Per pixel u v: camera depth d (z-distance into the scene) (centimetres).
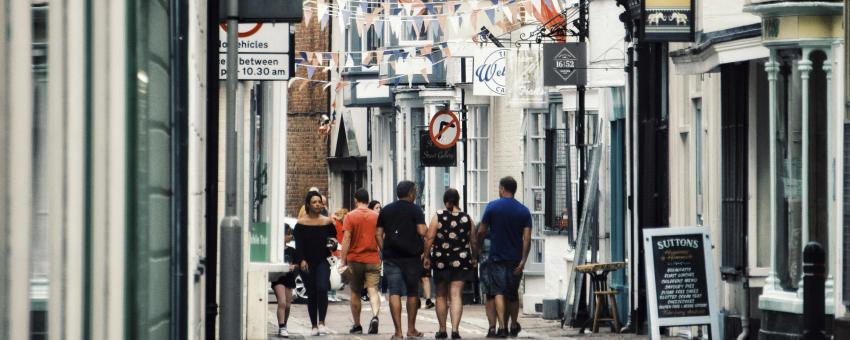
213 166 2655
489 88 6569
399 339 4666
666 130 4622
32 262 941
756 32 3638
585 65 5084
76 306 1066
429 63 6819
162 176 1714
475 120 7244
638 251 4731
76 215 1061
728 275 3988
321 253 4847
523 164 6425
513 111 6888
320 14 5772
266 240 4700
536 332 4888
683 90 4466
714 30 3897
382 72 7962
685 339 4316
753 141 3881
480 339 4575
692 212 4362
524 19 6494
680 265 3666
